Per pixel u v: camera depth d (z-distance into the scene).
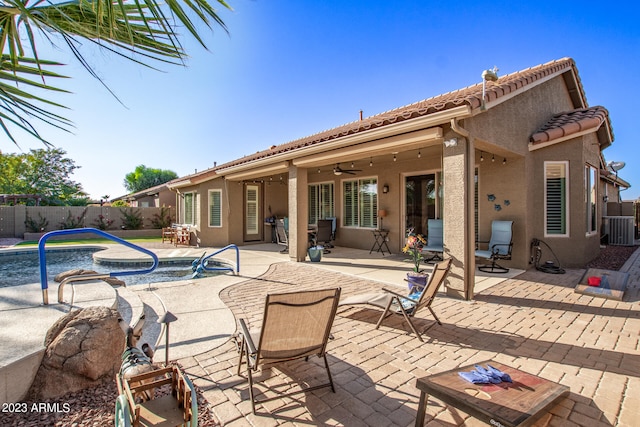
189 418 2.11
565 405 2.84
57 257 12.80
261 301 5.92
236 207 14.90
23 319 3.92
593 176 10.26
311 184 14.94
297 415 2.72
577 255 8.81
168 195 25.48
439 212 10.55
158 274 9.92
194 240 15.06
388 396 2.99
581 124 8.48
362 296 5.07
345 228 13.34
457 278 6.10
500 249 8.27
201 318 5.00
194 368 3.49
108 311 3.55
